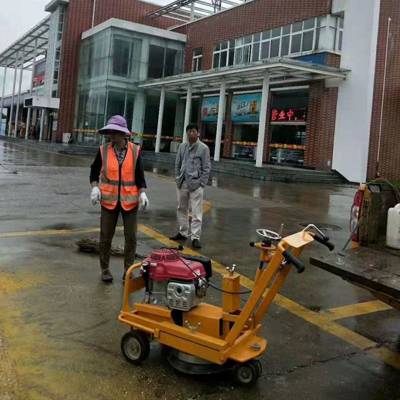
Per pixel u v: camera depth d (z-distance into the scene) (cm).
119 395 319
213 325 343
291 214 1102
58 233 761
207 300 503
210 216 1006
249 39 2728
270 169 2053
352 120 2130
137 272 453
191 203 740
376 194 448
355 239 448
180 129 3219
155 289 376
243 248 741
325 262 373
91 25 3594
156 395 323
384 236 457
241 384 343
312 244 807
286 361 386
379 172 2186
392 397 341
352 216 457
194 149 736
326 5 2248
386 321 483
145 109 3128
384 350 418
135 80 3091
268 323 460
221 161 2402
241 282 573
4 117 5728
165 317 360
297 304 518
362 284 340
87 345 387
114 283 537
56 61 3712
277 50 2533
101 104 3083
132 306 466
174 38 3209
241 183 1745
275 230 899
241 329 335
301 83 2323
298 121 2353
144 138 3138
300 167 2339
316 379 360
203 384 340
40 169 1722
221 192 1403
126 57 3058
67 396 313
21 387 319
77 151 2964
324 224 1001
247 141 2678
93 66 3256
